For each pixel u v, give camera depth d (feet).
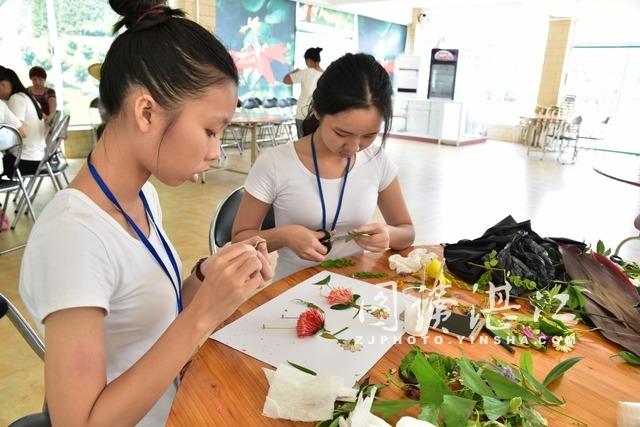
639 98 30.30
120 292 2.20
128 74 1.83
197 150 1.92
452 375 2.24
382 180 4.75
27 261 1.88
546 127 28.04
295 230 3.83
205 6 18.69
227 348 2.53
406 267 3.67
